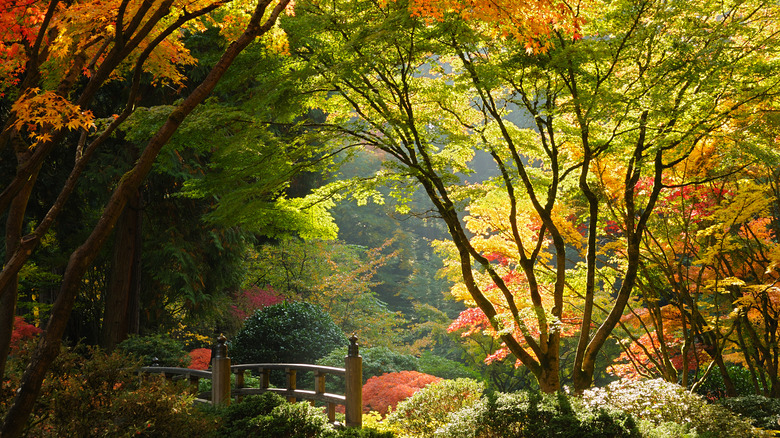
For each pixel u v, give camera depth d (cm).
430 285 2541
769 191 921
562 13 434
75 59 355
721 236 824
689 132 651
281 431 524
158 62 467
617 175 849
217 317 1497
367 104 770
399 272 2661
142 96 1138
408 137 703
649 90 663
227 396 699
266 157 710
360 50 627
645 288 956
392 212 2672
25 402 277
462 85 672
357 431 535
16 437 276
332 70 597
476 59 711
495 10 416
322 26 631
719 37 660
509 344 737
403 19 562
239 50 347
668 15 634
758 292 841
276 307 1248
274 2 475
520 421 562
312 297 1798
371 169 2589
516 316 736
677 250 937
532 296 734
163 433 480
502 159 786
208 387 999
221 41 691
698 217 910
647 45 669
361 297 1902
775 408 736
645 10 660
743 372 1094
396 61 680
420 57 691
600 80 676
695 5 664
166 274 1267
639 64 682
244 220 755
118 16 314
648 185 886
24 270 1096
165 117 610
